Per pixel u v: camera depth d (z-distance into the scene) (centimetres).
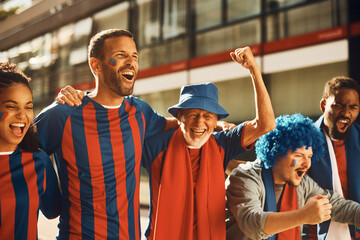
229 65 741
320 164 266
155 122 255
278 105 652
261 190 235
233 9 739
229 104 736
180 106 234
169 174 239
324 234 264
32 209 195
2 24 1403
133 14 925
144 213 712
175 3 848
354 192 267
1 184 189
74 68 1071
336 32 584
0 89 189
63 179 225
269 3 680
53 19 1164
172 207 235
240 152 247
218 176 241
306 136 230
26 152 199
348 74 565
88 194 221
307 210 200
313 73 611
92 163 222
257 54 687
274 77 662
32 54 1240
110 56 225
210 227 234
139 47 912
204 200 236
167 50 857
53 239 590
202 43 795
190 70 812
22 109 191
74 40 1077
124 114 235
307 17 620
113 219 221
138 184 238
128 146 232
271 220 210
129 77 229
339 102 266
